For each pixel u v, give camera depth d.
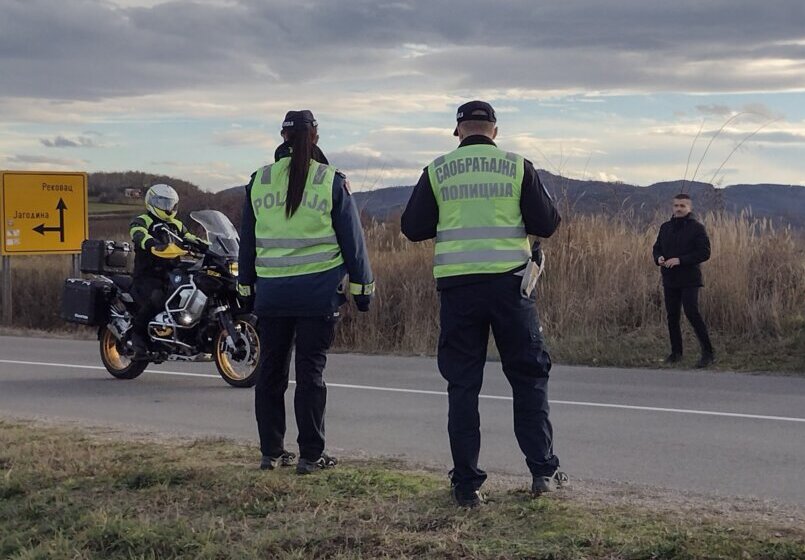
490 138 5.98
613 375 12.41
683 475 7.15
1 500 6.08
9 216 20.19
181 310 11.34
